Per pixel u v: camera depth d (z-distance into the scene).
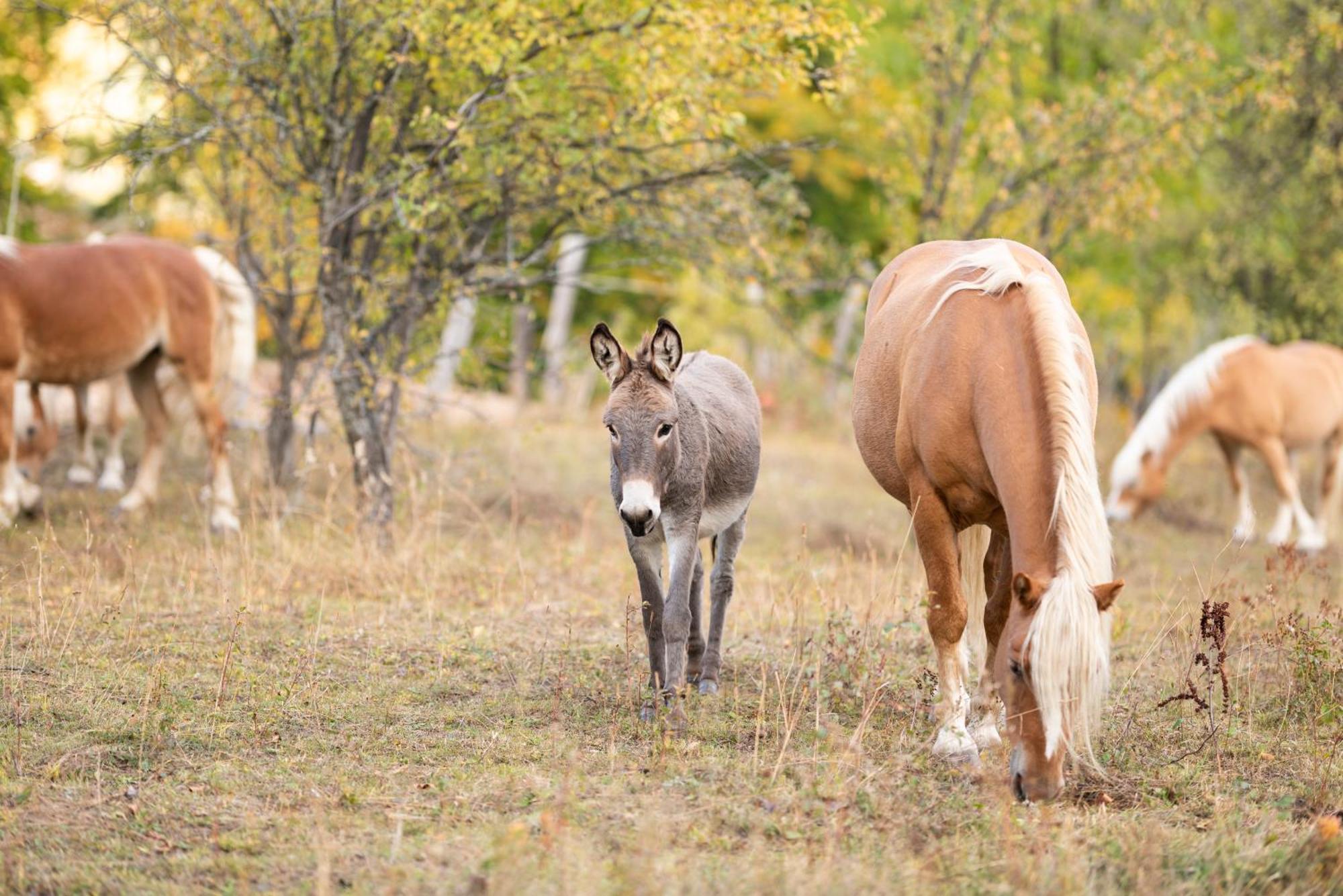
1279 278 24.33
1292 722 8.41
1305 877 5.95
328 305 13.55
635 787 7.13
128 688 8.60
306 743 7.82
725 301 28.97
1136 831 6.33
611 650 9.98
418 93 13.45
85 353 13.92
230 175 16.53
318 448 16.30
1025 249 8.57
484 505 16.75
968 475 7.41
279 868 6.03
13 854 6.00
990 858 6.15
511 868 5.75
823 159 29.42
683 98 12.10
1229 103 16.22
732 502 9.27
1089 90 16.70
